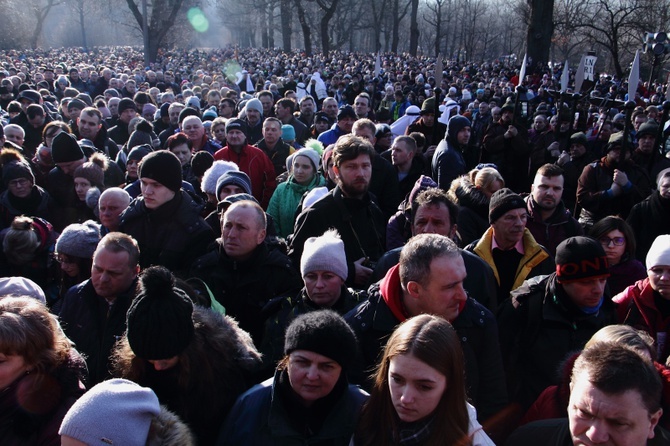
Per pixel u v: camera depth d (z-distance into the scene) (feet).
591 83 37.93
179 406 7.81
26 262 13.52
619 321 10.85
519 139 25.22
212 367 7.94
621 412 5.98
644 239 16.49
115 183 18.40
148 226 12.60
